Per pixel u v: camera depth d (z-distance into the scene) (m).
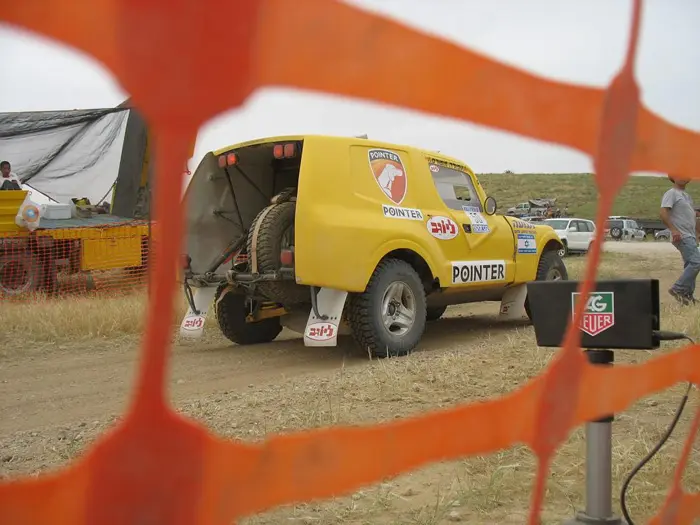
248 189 6.06
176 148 0.77
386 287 5.09
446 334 6.59
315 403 3.64
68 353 6.00
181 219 0.80
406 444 1.19
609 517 1.86
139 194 10.70
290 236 5.26
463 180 6.32
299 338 6.64
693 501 2.08
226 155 5.66
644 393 1.72
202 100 0.78
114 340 6.58
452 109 1.04
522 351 4.91
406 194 5.54
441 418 1.25
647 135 1.49
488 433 1.32
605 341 1.84
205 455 0.91
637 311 1.81
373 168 5.28
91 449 0.85
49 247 10.09
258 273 5.12
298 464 1.04
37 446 3.22
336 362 5.20
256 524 2.22
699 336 5.27
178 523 0.88
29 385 4.76
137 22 0.73
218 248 5.93
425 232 5.57
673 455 2.80
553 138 1.25
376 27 0.94
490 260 6.31
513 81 1.15
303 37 0.86
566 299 1.90
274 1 0.83
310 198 4.80
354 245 4.91
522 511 2.35
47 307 7.57
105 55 0.72
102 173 10.98
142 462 0.85
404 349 5.16
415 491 2.52
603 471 1.86
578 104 1.29
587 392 1.53
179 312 7.16
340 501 2.41
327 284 4.79
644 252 22.78
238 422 3.36
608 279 1.86
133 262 10.68
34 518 0.82
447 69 1.03
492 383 4.02
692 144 1.68
